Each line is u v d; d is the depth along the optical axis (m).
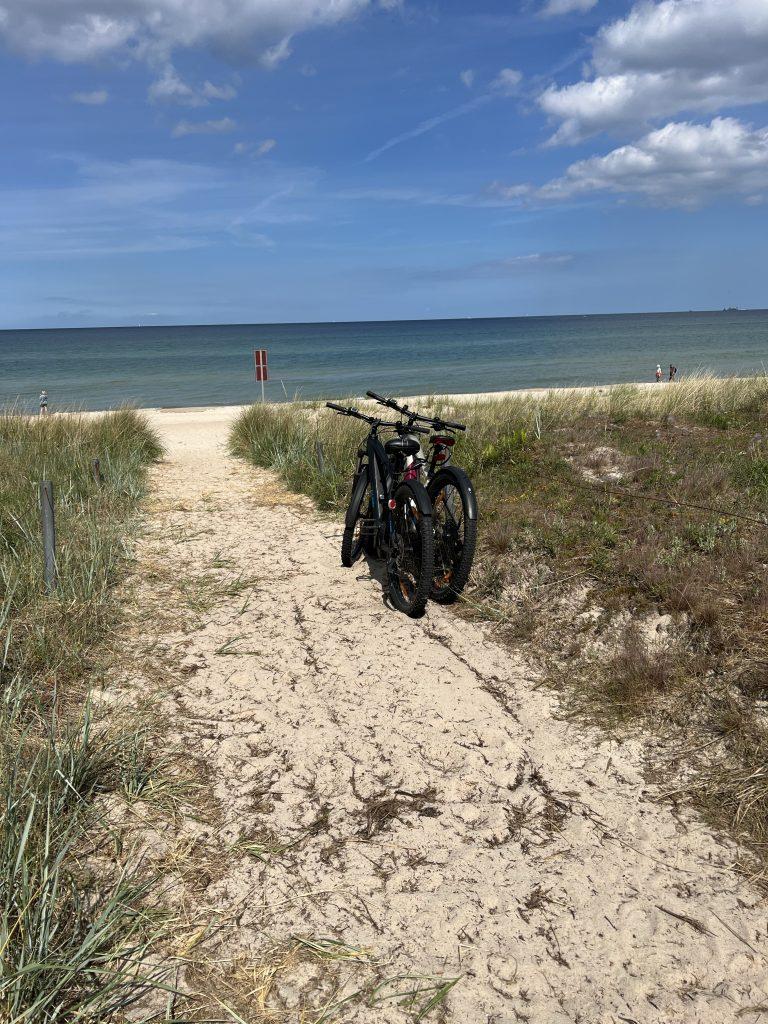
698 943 2.23
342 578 5.63
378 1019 1.99
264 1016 1.99
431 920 2.34
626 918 2.34
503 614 4.66
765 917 2.33
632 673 3.67
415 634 4.53
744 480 6.46
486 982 2.11
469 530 4.48
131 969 2.11
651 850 2.64
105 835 2.67
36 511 6.46
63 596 4.65
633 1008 2.03
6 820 2.45
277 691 3.81
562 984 2.11
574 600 4.59
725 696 3.43
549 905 2.40
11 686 3.43
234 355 89.12
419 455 4.96
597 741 3.32
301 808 2.89
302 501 8.47
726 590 4.25
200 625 4.68
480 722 3.50
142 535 6.81
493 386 39.50
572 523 5.64
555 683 3.84
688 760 3.12
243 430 13.54
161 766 3.11
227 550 6.43
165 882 2.47
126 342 152.12
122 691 3.74
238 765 3.16
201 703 3.68
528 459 7.95
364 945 2.24
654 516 5.61
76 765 2.90
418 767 3.16
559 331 150.62
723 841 2.67
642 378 41.06
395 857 2.63
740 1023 1.97
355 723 3.50
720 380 12.58
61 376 58.56
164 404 34.84
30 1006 1.90
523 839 2.72
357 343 121.69
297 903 2.40
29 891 2.14
